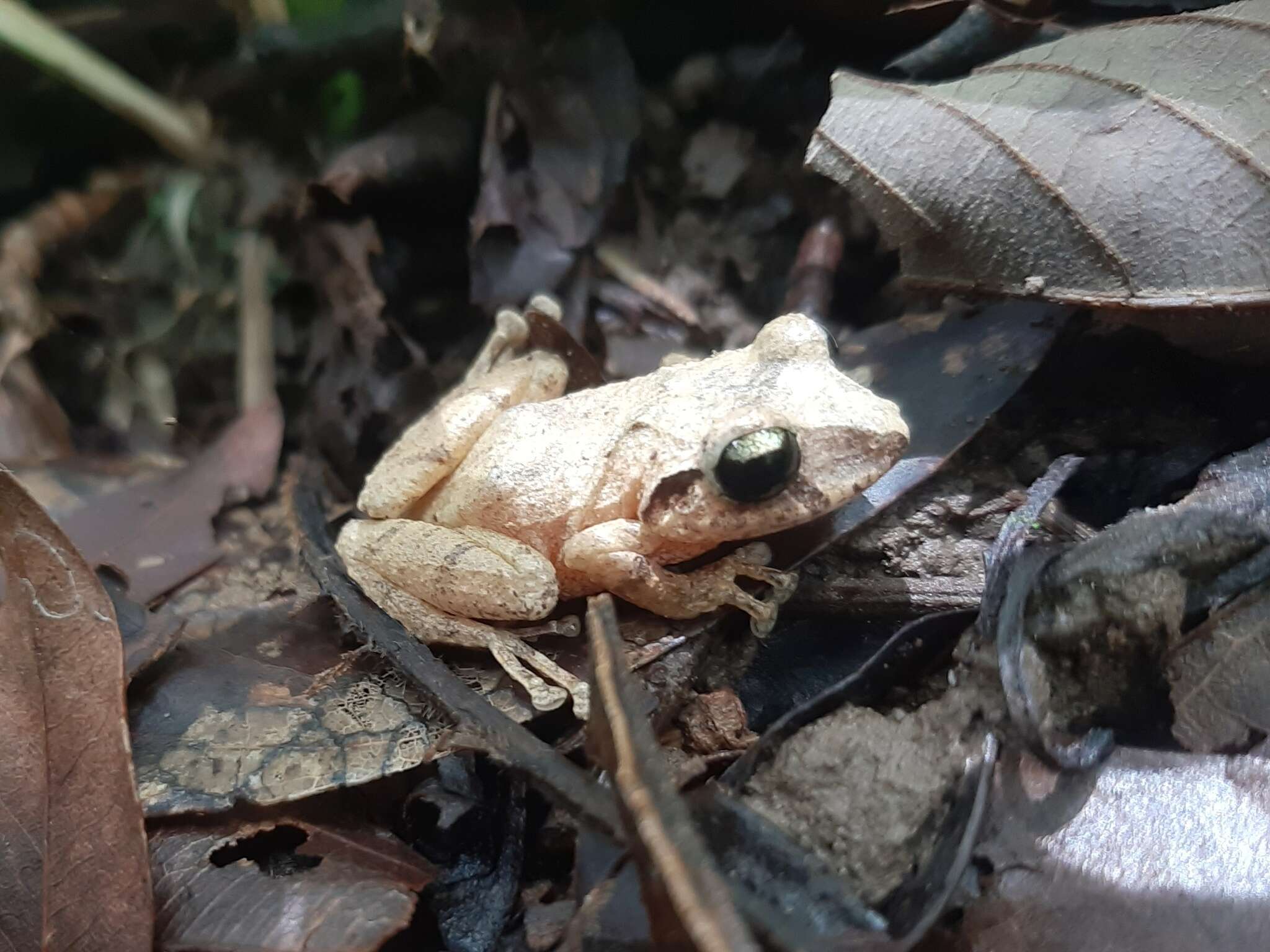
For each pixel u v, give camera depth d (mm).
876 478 50
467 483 56
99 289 93
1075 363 56
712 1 79
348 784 46
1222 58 46
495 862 47
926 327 60
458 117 82
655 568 51
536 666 50
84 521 67
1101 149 47
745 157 80
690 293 78
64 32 94
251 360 86
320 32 86
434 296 83
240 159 94
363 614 53
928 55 64
